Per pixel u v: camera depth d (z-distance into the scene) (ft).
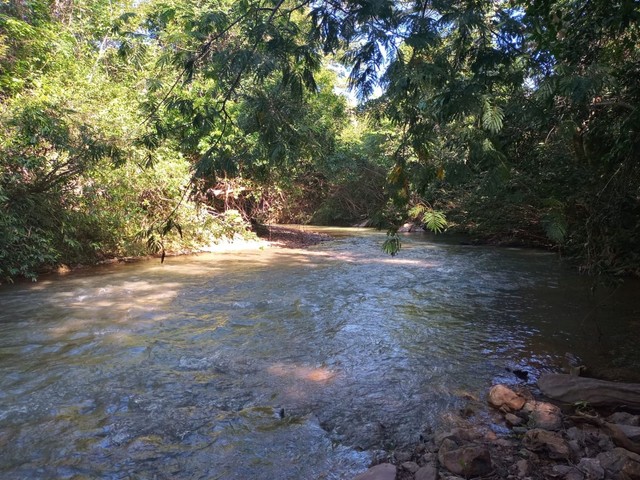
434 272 34.58
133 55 15.48
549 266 37.42
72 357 16.15
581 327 20.65
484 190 9.94
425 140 9.64
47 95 28.76
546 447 10.57
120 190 34.88
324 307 23.70
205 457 10.23
